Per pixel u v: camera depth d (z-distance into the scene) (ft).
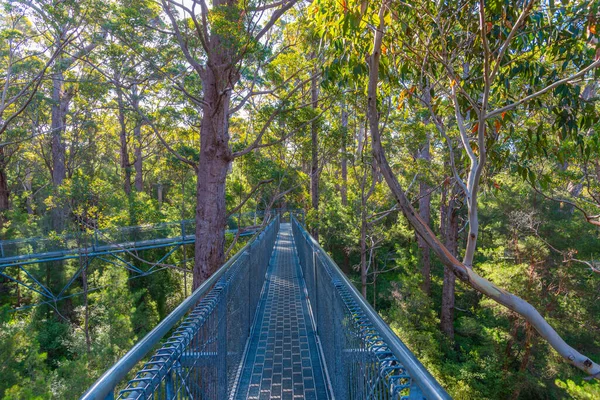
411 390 4.08
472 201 10.66
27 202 95.35
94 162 95.20
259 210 85.81
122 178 89.97
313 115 37.88
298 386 12.44
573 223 47.70
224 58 28.58
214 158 29.84
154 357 5.31
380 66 13.44
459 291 66.95
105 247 52.75
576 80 13.20
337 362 10.07
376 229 61.21
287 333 18.19
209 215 29.73
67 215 56.39
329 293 11.98
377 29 10.41
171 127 52.90
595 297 45.34
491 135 15.37
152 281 69.31
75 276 54.54
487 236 66.33
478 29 13.39
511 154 17.61
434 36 14.40
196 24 25.27
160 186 122.11
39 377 30.55
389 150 45.32
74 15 33.63
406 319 53.83
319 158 47.98
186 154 52.24
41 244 50.88
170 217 75.15
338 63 12.48
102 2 32.04
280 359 14.88
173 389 5.52
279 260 43.75
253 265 20.45
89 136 83.76
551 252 47.88
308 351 15.66
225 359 10.32
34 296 60.75
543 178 15.51
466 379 44.75
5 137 60.49
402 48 14.10
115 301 48.03
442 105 20.36
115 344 41.96
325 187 84.89
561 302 45.55
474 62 14.89
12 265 48.47
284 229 88.89
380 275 83.92
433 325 53.83
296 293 27.17
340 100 37.06
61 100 69.21
